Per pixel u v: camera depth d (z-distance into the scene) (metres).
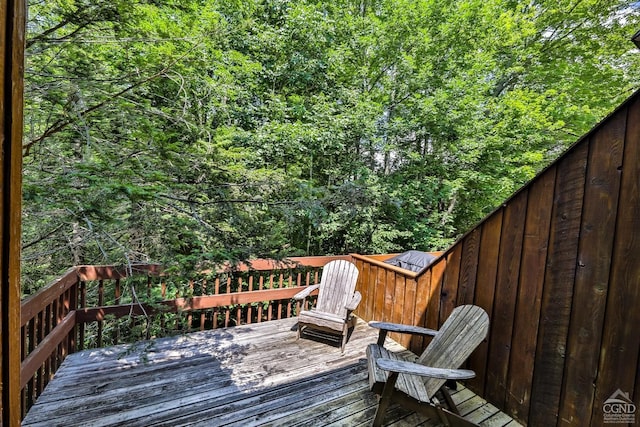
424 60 7.36
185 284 2.51
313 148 6.44
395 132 7.00
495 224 2.29
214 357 2.74
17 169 0.55
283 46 6.59
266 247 3.01
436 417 1.92
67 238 2.90
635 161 1.56
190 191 2.90
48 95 2.37
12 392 0.56
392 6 7.36
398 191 6.71
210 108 4.62
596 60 6.86
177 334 2.84
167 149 2.85
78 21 2.55
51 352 2.17
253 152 5.59
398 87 7.52
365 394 2.29
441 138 7.08
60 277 2.43
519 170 6.80
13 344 0.56
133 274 2.47
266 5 6.70
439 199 7.59
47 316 2.18
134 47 3.18
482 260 2.38
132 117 2.83
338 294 3.40
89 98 2.62
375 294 3.62
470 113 6.68
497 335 2.25
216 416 2.00
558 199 1.90
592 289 1.72
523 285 2.09
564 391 1.83
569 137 6.97
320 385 2.38
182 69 3.39
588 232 1.75
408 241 7.45
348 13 7.13
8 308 0.54
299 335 3.18
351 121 6.35
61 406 2.01
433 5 7.31
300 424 1.97
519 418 2.07
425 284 2.94
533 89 7.42
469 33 7.06
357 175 7.03
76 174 2.12
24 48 0.56
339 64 6.88
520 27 6.95
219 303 3.38
